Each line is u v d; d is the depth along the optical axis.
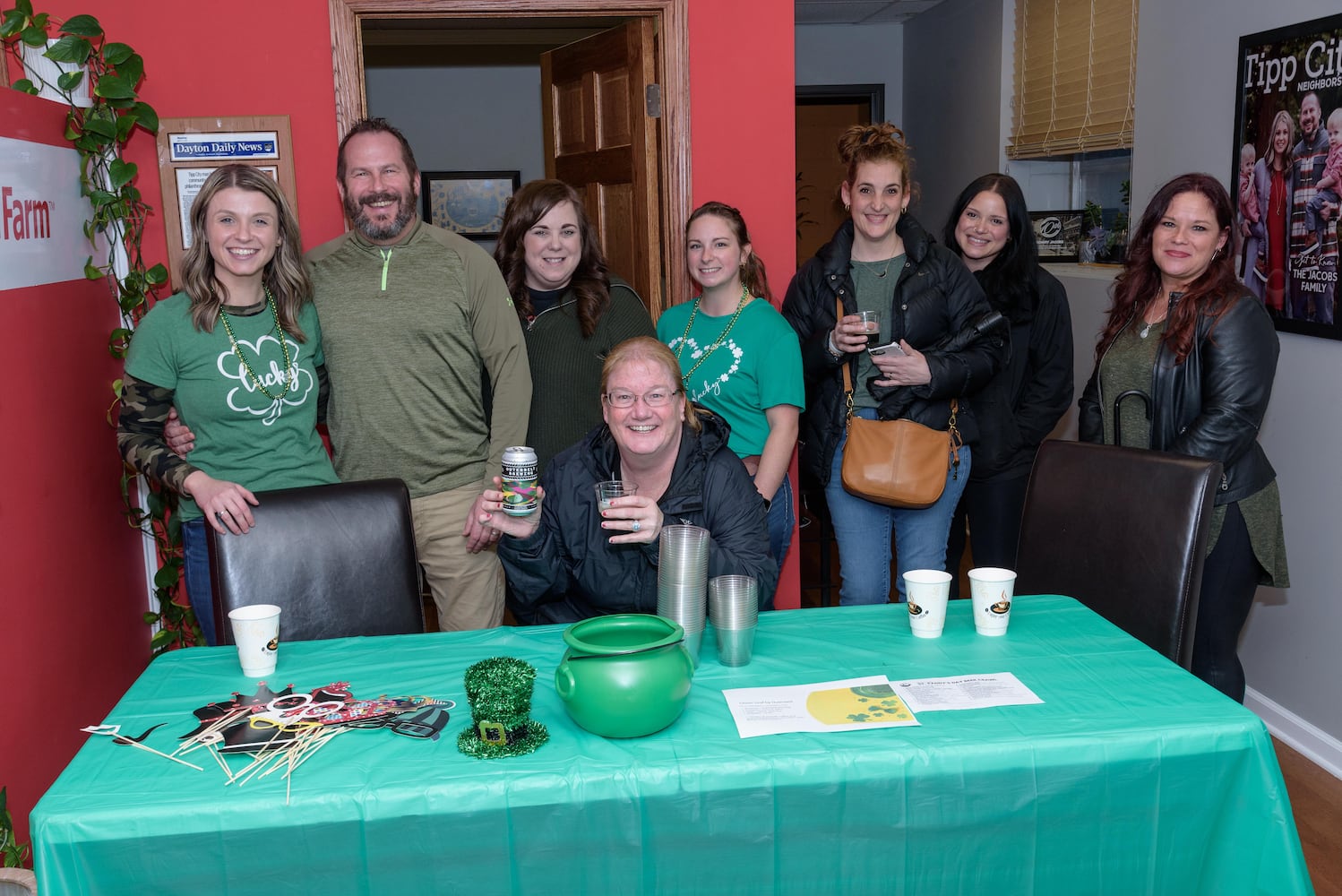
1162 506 2.06
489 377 2.71
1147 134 3.82
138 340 2.35
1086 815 1.44
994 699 1.56
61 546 2.55
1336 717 2.95
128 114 2.90
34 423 2.42
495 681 1.41
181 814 1.29
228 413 2.39
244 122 3.07
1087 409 2.74
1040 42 5.32
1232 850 1.49
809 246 7.91
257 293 2.43
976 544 3.29
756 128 3.37
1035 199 5.78
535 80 6.65
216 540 2.11
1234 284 2.42
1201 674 2.56
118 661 2.92
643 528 1.78
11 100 2.36
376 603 2.16
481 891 1.36
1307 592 3.04
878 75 7.36
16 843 2.22
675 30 3.29
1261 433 3.21
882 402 2.80
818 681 1.64
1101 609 2.15
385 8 3.11
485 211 6.73
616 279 2.88
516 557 2.01
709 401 2.83
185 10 3.04
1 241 2.27
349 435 2.59
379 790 1.32
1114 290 2.67
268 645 1.71
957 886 1.45
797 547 3.63
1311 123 2.87
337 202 3.18
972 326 2.77
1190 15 3.51
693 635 1.71
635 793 1.35
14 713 2.25
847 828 1.40
